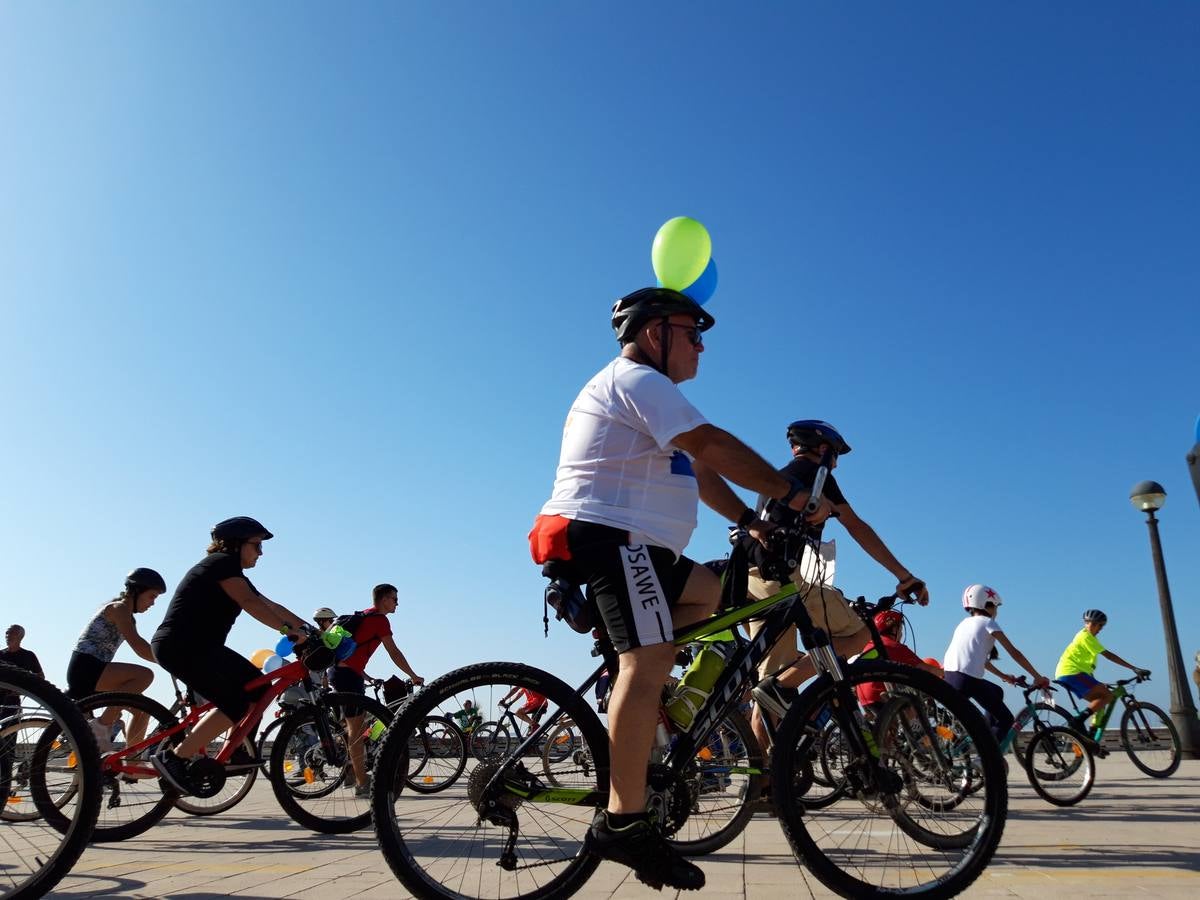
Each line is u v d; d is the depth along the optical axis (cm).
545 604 280
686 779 291
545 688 285
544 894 275
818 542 299
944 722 288
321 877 354
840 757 290
